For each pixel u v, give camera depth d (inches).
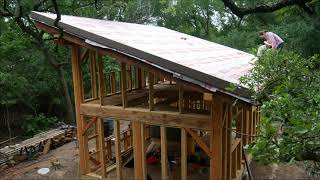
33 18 284.2
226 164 272.1
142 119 281.0
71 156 432.5
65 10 596.4
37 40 536.1
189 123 259.4
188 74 217.2
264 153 110.0
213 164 254.5
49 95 717.3
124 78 286.2
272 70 157.5
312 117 109.7
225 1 196.2
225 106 256.5
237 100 198.7
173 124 266.4
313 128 100.1
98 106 305.0
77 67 312.3
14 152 425.7
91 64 330.0
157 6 1061.8
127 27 392.5
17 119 686.5
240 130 323.9
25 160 425.7
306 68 150.5
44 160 422.6
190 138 350.9
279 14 259.0
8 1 476.1
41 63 655.8
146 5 936.9
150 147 361.1
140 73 389.4
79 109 316.8
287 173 369.7
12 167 401.1
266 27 838.5
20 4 430.6
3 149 435.5
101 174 319.3
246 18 967.0
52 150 463.2
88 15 618.2
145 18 924.6
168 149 352.2
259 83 162.2
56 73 674.2
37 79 676.1
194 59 269.6
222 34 1161.4
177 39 438.9
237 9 196.7
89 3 593.6
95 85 333.4
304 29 588.4
